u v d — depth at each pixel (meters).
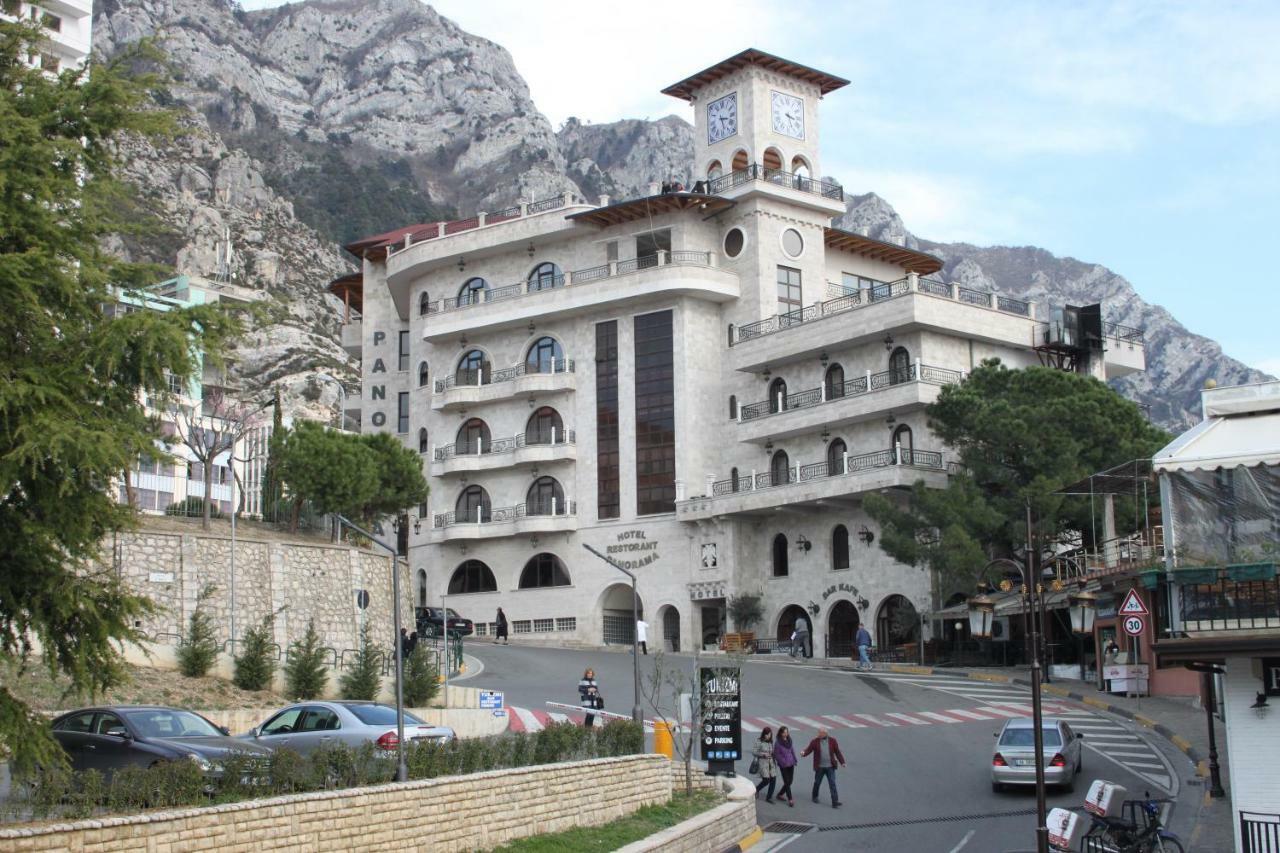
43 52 19.20
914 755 40.53
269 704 38.78
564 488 84.06
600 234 85.12
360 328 100.50
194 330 18.12
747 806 31.06
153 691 37.12
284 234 199.50
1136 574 42.50
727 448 80.62
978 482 61.41
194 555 44.75
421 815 21.38
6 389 15.88
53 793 17.69
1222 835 28.00
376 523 66.31
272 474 59.09
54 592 17.14
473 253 88.44
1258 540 27.52
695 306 81.62
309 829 19.12
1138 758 37.88
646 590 80.12
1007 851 27.58
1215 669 27.36
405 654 49.81
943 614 61.78
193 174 195.88
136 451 17.19
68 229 17.31
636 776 29.03
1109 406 61.38
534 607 84.19
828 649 73.31
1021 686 53.50
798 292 82.12
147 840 16.77
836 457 74.56
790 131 84.62
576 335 85.00
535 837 24.31
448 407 88.25
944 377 70.94
